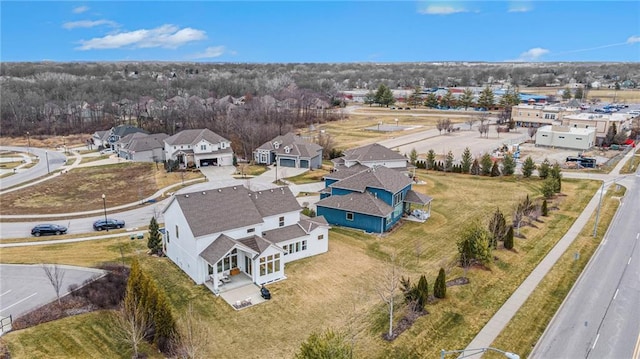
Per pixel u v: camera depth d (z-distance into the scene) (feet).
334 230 163.02
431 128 427.33
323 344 71.56
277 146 279.08
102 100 525.75
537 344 94.79
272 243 123.85
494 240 139.54
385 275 126.82
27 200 216.33
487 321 102.89
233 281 122.21
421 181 234.99
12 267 129.59
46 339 92.84
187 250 124.26
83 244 150.71
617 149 319.47
